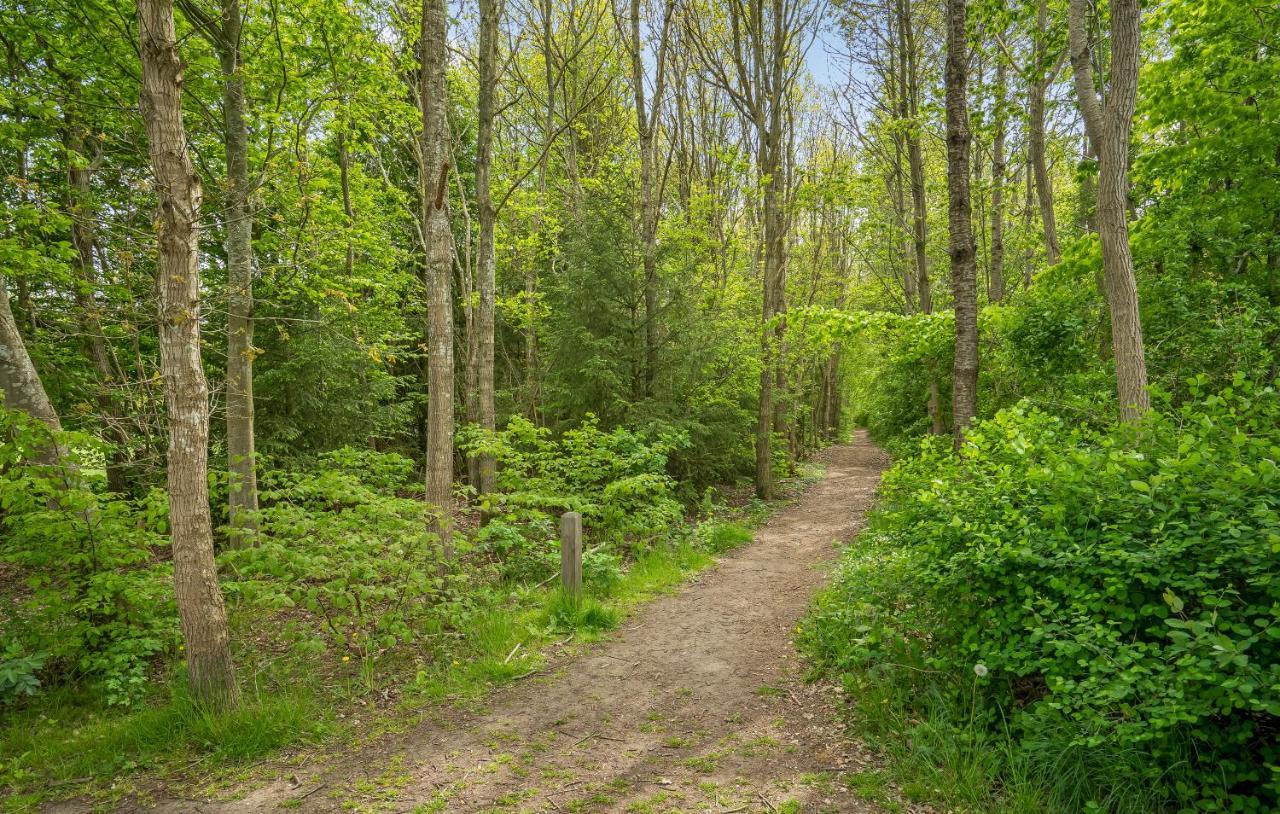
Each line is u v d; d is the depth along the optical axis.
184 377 3.87
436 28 6.10
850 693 4.14
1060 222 16.11
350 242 10.34
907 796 3.04
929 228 16.75
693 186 17.06
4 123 7.66
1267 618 2.58
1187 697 2.57
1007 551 3.23
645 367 11.05
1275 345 6.29
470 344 10.40
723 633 5.66
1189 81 7.61
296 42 8.80
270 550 4.93
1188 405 3.40
